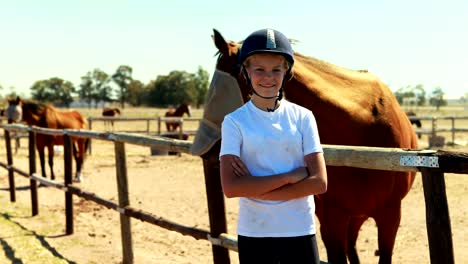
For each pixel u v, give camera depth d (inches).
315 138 85.0
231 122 84.8
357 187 128.0
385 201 131.0
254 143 83.0
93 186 427.2
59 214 318.7
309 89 134.3
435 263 84.0
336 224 131.3
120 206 209.6
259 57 83.0
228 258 156.0
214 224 154.3
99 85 4889.3
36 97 4761.3
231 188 81.7
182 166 556.4
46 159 622.2
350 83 140.2
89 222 294.2
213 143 129.5
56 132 281.1
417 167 86.9
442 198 84.1
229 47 132.0
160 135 751.7
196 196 374.9
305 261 83.7
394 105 142.8
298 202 84.4
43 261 217.6
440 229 83.8
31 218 307.1
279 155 83.4
